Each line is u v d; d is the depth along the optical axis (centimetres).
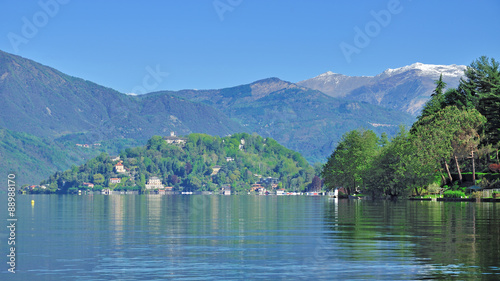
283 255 3781
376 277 3012
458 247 3991
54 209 11775
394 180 15225
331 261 3509
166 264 3453
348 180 19300
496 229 5269
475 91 17300
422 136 15025
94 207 13388
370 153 18400
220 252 3934
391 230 5297
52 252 3938
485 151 14512
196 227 6050
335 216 7775
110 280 2992
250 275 3116
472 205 10819
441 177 15938
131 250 4038
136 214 9206
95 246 4266
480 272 3092
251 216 8338
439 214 7662
